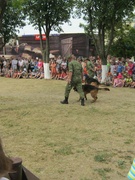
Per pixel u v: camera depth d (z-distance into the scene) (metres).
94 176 3.77
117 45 27.41
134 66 14.66
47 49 18.44
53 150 4.71
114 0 14.66
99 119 7.05
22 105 8.77
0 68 21.52
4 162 1.20
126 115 7.58
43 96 10.93
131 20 20.05
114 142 5.21
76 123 6.61
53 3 17.27
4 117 7.05
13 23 18.98
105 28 16.77
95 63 17.59
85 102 9.64
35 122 6.61
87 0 15.27
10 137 5.41
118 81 14.67
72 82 8.98
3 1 7.19
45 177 3.71
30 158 4.35
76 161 4.27
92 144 5.07
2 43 19.94
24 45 28.09
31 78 19.28
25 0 14.51
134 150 4.82
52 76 18.78
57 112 7.77
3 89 13.17
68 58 8.99
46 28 18.17
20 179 1.96
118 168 4.06
